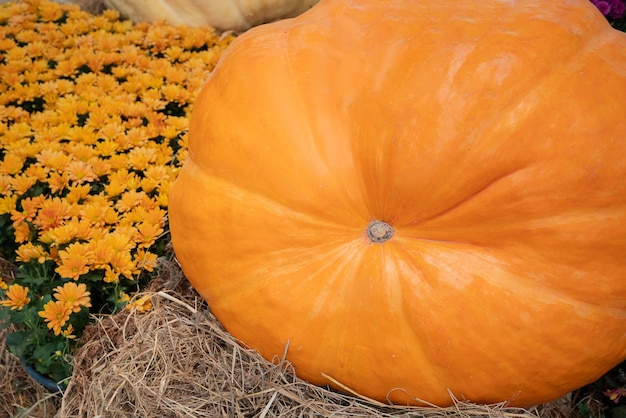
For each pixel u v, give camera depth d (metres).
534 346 1.23
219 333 1.42
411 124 1.20
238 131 1.30
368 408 1.33
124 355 1.45
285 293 1.29
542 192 1.18
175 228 1.41
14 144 1.82
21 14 2.47
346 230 1.27
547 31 1.23
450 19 1.27
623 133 1.18
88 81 2.06
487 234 1.22
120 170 1.73
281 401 1.38
